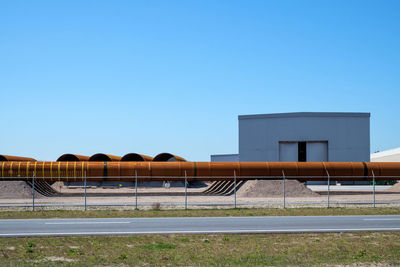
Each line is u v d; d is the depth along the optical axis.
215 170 42.69
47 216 23.81
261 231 17.75
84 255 13.45
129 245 15.02
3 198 36.75
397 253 13.69
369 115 64.25
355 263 12.38
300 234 17.20
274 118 65.31
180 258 13.02
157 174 42.78
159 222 21.00
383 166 44.41
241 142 66.56
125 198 37.06
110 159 55.12
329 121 64.19
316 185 64.06
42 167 42.19
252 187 39.12
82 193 43.34
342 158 63.84
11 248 14.41
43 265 11.98
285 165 43.22
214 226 19.52
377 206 29.25
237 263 12.38
